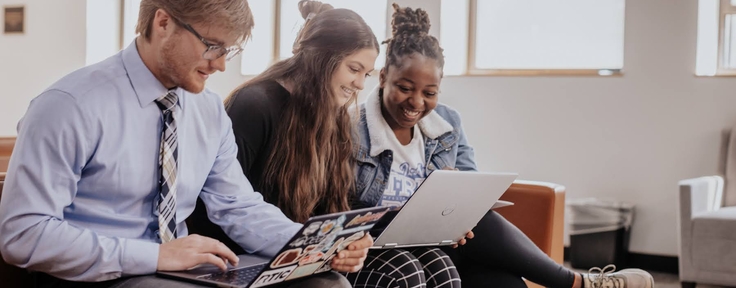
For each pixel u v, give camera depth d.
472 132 5.40
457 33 5.54
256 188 2.01
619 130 4.98
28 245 1.38
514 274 2.27
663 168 4.88
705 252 4.00
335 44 2.01
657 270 4.91
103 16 6.63
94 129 1.46
